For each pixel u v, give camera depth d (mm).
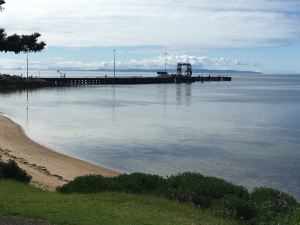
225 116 55750
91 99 79625
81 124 44531
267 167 26125
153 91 111562
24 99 76000
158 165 26125
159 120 49781
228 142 35094
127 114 55719
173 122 48125
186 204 11758
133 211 10352
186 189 12477
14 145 28703
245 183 22328
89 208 10305
